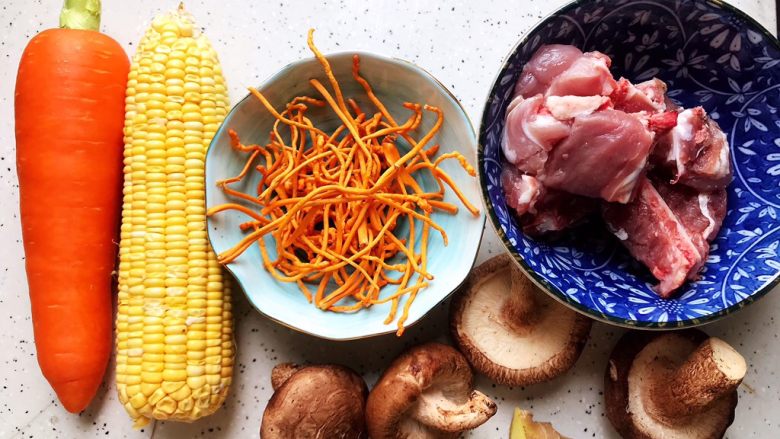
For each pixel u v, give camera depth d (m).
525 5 0.28
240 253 0.24
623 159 0.21
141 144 0.24
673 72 0.24
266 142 0.25
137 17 0.27
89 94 0.25
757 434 0.27
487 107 0.21
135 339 0.24
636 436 0.25
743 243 0.23
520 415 0.25
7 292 0.27
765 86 0.23
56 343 0.25
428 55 0.27
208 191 0.24
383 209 0.26
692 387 0.23
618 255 0.25
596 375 0.27
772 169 0.23
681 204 0.23
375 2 0.27
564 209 0.23
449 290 0.24
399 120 0.26
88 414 0.27
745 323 0.27
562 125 0.21
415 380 0.23
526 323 0.25
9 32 0.27
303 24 0.27
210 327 0.24
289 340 0.27
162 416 0.24
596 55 0.22
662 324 0.21
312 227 0.25
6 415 0.27
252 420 0.26
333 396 0.24
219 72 0.25
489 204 0.21
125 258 0.24
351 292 0.25
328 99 0.24
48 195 0.25
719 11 0.22
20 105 0.25
